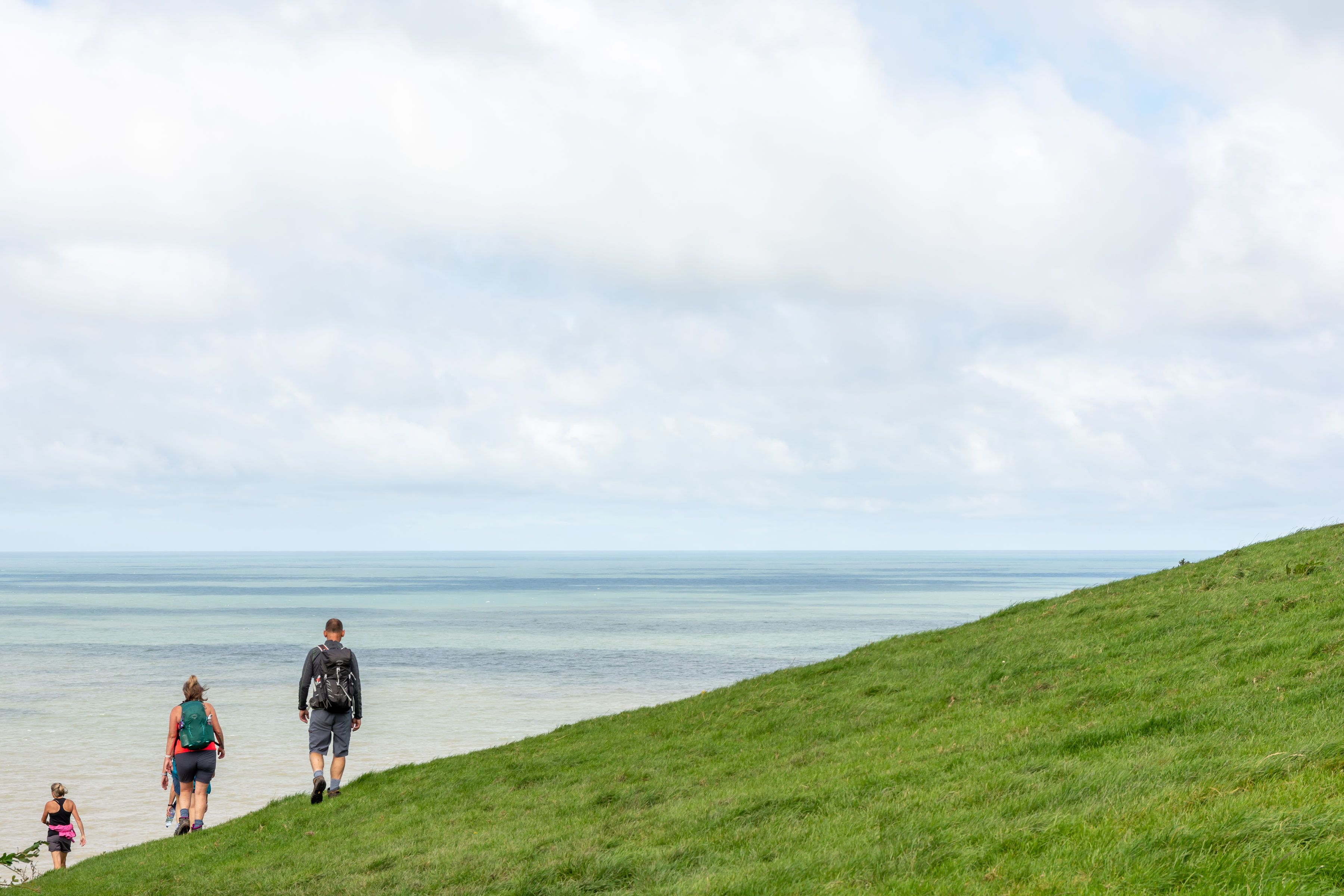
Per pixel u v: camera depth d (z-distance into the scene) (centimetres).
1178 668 1425
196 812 1892
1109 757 1030
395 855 1231
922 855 809
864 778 1176
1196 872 637
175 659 8456
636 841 1082
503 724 4872
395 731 4638
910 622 12538
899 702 1750
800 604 17325
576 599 19662
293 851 1395
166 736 4650
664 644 9681
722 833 1042
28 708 5584
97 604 17700
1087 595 2461
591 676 7019
